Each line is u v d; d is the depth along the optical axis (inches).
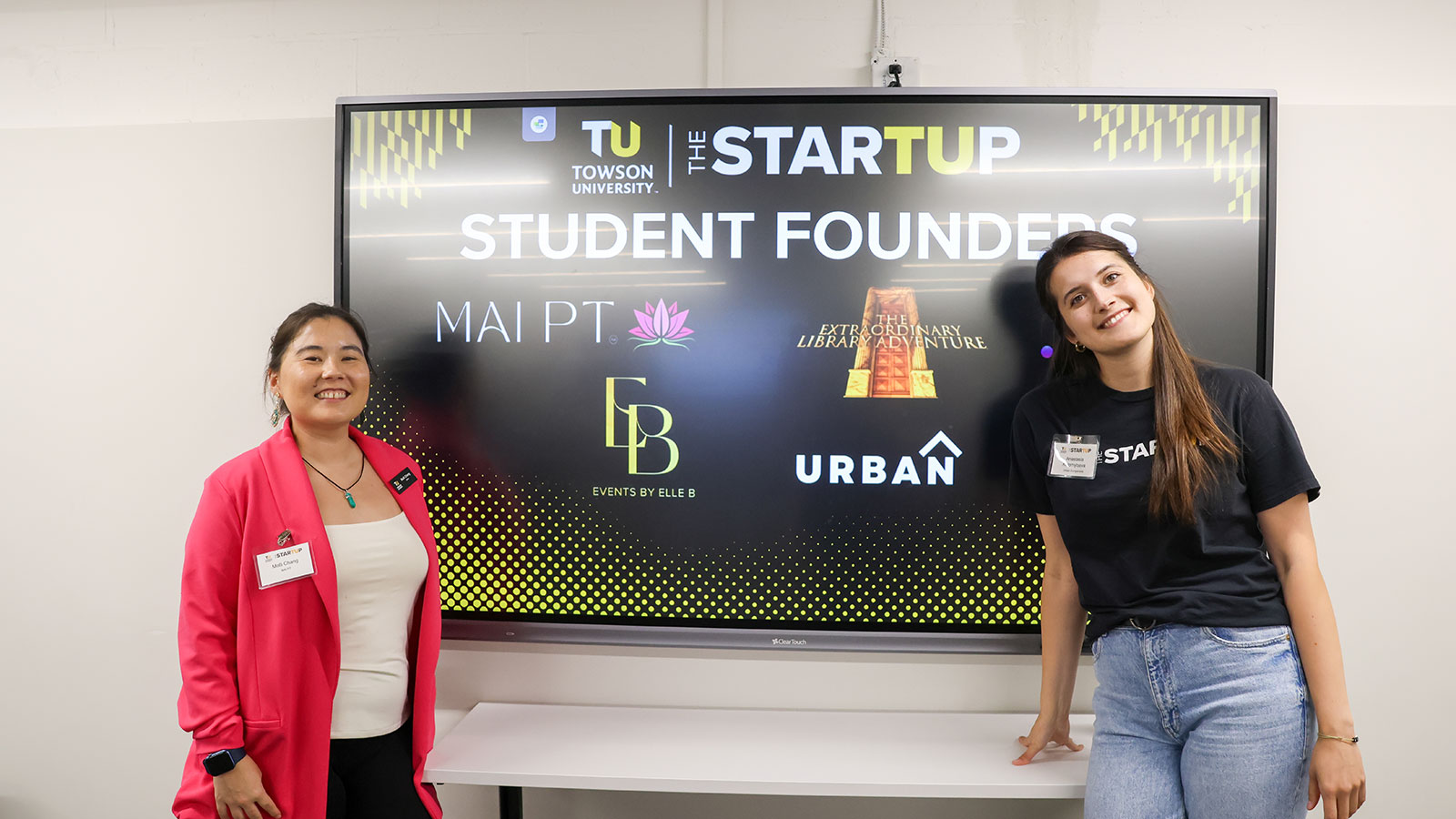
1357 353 78.3
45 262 84.1
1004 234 77.2
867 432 77.9
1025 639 77.0
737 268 78.4
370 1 83.8
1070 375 67.1
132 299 83.8
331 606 58.8
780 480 78.2
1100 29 80.7
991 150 77.1
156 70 84.7
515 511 79.5
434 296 79.6
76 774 84.5
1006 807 80.7
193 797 57.1
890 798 81.4
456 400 79.7
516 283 79.4
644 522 78.8
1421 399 78.0
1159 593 59.1
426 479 79.9
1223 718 55.7
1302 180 78.5
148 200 83.5
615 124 78.9
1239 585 57.5
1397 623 77.9
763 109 78.0
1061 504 64.4
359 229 79.9
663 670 80.7
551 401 79.4
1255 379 60.0
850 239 77.8
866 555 78.0
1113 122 76.7
